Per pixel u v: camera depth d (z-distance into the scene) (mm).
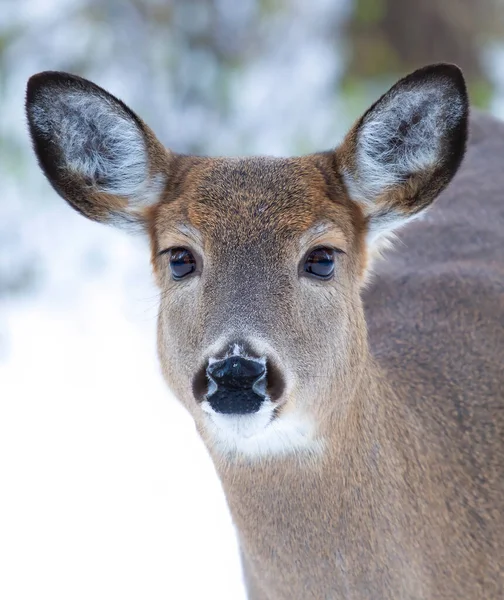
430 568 9305
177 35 20516
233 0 21109
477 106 19844
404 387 9938
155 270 9438
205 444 9164
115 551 13422
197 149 19500
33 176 18578
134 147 9438
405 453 9336
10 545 13492
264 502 9008
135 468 14617
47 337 17203
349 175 9203
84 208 9656
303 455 8844
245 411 8164
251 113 20172
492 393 10273
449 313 11008
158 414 15602
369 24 21234
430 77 9039
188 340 8758
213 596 12805
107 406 15727
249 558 9383
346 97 19922
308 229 8758
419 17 21047
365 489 9023
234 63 20688
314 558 9023
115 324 17500
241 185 8922
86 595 12836
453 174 9172
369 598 9109
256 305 8398
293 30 21625
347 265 9039
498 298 11148
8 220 18453
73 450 14914
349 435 8953
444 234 12305
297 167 9117
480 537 9531
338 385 8844
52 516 13898
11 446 14914
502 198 12758
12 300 17984
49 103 9391
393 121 9180
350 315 8992
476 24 21297
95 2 20422
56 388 16062
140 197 9539
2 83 19234
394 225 9430
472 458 9805
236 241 8656
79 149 9547
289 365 8422
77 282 18297
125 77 20016
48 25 20203
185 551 13422
